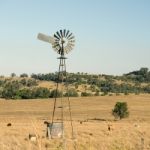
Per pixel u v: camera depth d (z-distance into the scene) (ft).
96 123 263.08
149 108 521.24
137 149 113.91
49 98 638.12
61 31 178.91
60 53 180.45
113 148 116.67
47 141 132.16
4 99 646.74
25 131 162.81
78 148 102.42
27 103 573.74
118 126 219.61
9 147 92.12
